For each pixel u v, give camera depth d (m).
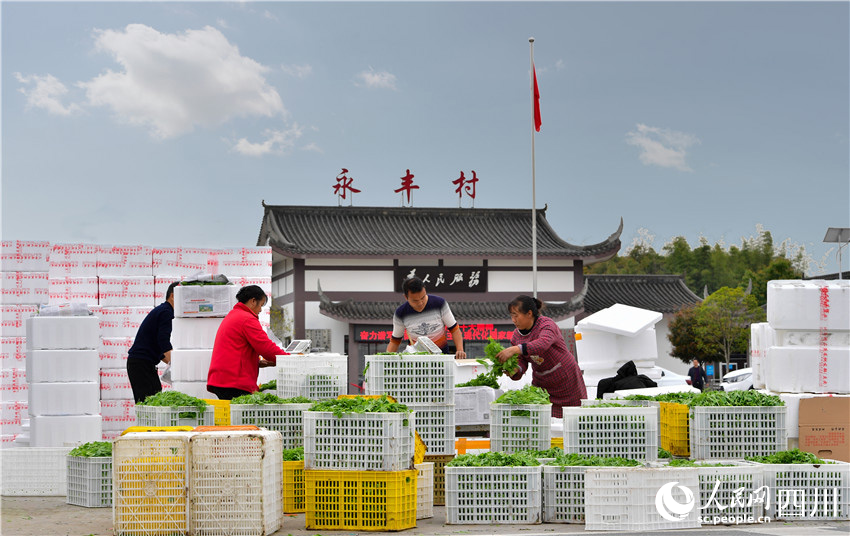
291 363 9.07
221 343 9.59
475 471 7.15
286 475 7.77
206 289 11.01
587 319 15.69
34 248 12.55
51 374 10.44
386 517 6.85
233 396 9.52
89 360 10.58
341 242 42.84
